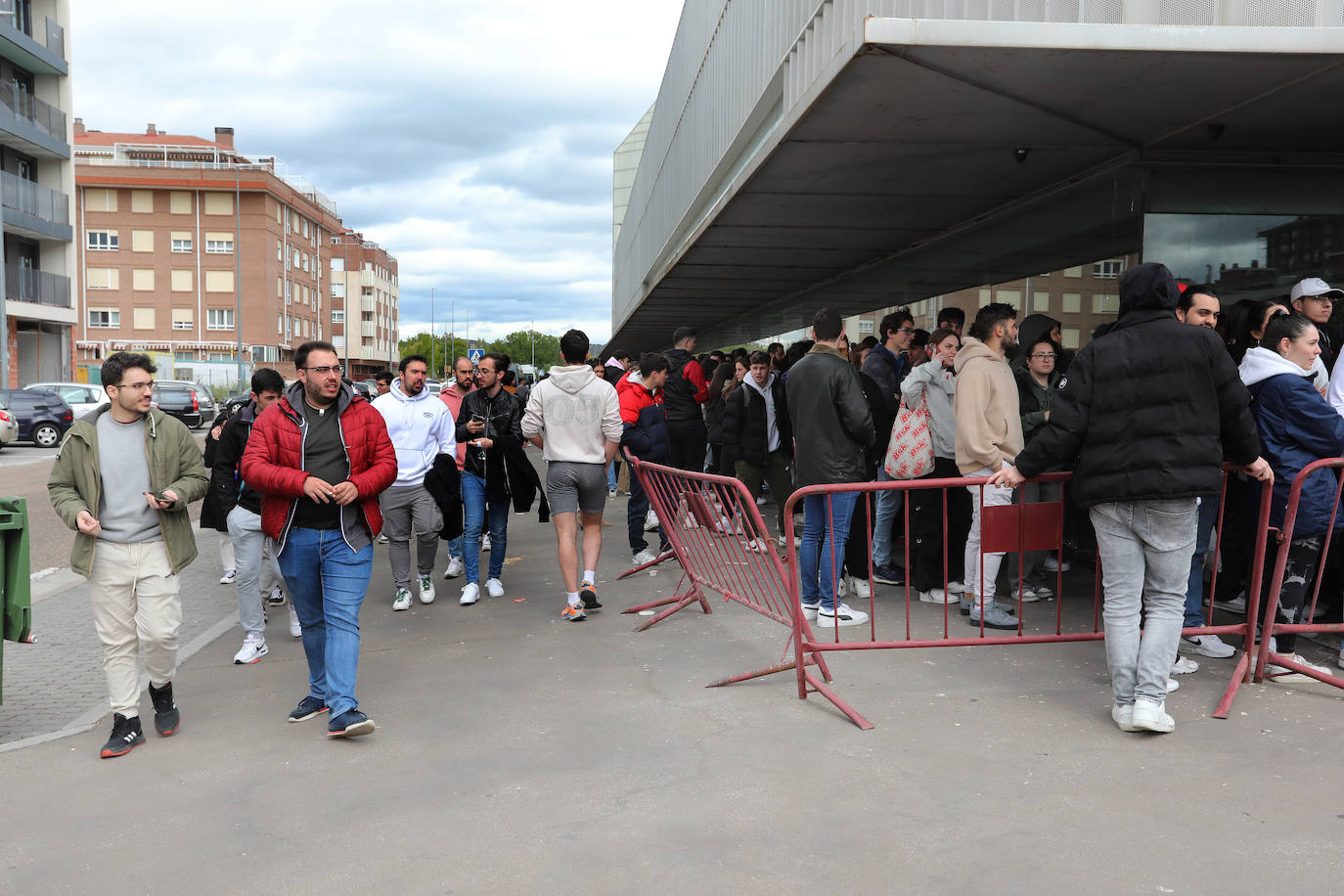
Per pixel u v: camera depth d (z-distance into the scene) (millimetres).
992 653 5512
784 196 9930
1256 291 7926
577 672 5484
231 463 6055
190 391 31359
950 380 6621
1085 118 6992
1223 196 7887
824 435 6102
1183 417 4125
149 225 65125
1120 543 4273
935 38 5348
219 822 3656
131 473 4551
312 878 3182
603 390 6801
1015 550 4844
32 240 36844
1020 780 3762
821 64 7215
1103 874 3018
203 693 5414
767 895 2965
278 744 4512
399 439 7188
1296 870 3016
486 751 4293
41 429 26219
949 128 7262
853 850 3236
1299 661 4773
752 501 5270
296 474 4551
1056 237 9156
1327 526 4676
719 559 6008
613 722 4613
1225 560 5910
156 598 4578
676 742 4305
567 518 6758
